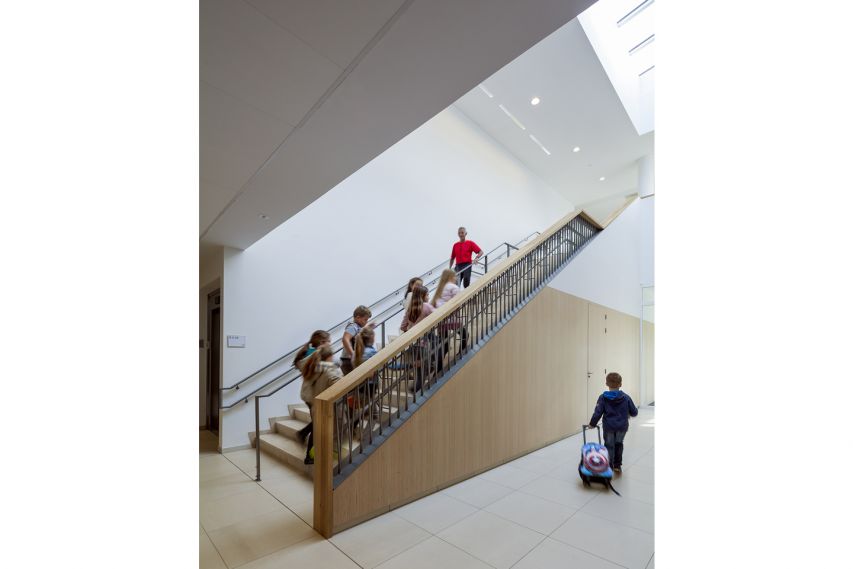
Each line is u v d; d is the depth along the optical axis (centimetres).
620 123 841
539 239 519
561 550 240
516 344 448
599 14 684
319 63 199
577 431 562
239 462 425
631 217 868
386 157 673
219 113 236
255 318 510
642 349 858
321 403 269
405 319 439
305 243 561
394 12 170
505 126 881
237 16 169
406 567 222
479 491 334
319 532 261
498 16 175
